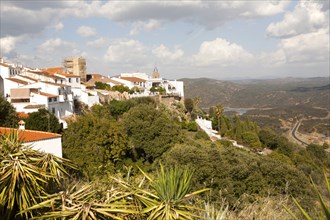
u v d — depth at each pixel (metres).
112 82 81.62
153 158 40.59
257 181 25.22
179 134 41.53
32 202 6.12
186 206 5.32
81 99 57.28
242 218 7.00
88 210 5.17
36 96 47.38
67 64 83.00
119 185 6.25
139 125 40.00
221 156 27.44
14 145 6.95
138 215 5.49
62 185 7.50
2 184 6.01
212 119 85.38
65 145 31.22
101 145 31.61
